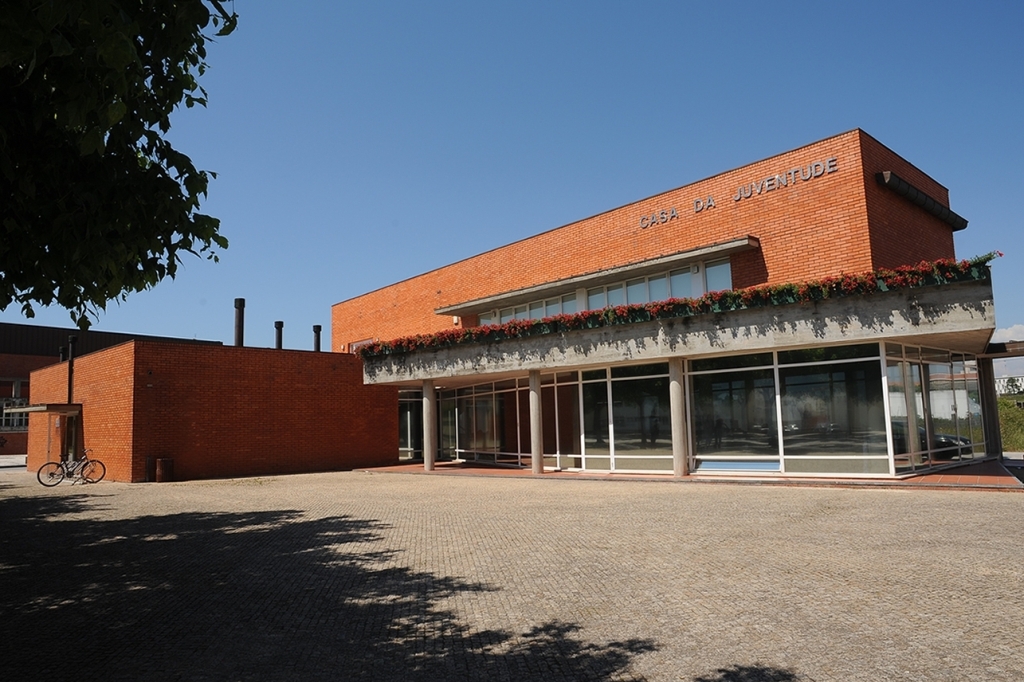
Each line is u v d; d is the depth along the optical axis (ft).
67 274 19.99
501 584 24.97
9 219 18.95
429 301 101.40
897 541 29.22
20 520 45.78
